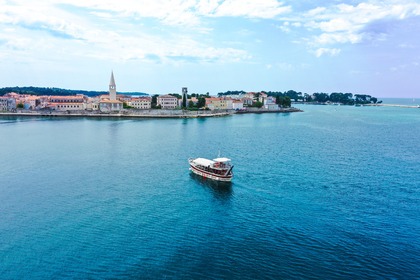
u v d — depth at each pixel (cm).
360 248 5309
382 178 9125
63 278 4575
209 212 6775
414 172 9806
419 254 5125
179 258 5050
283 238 5647
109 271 4728
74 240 5569
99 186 8444
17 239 5600
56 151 12900
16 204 7131
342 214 6619
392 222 6231
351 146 14625
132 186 8488
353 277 4578
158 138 16625
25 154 12262
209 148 13850
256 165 10662
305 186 8394
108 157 11888
